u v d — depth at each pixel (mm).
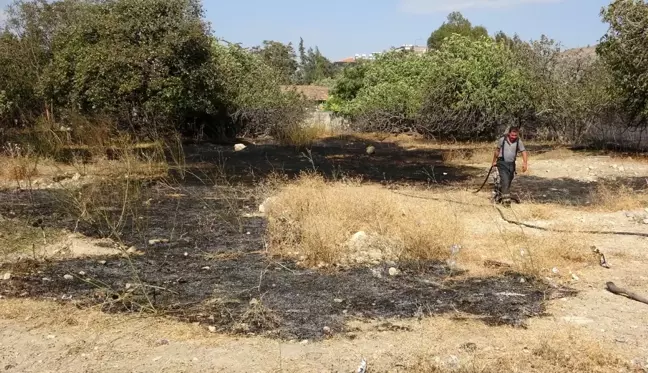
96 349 4664
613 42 16938
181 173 13445
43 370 4336
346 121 27328
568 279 6449
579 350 4578
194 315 5367
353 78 32594
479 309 5578
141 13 19312
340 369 4355
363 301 5754
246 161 16844
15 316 5281
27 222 8469
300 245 7355
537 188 12492
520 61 22797
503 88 22375
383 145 22094
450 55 23859
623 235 8234
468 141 23125
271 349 4676
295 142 21766
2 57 20297
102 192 10703
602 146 19359
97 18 19625
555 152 18109
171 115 20109
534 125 22797
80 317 5285
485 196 11289
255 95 23156
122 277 6395
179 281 6285
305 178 11070
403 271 6676
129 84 18609
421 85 24438
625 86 17078
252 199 10680
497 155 10570
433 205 9273
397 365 4418
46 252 7246
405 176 14344
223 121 22953
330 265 6824
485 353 4609
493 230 8438
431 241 7168
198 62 20078
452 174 14719
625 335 4980
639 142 18922
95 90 18641
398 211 8398
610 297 5922
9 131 16922
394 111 25047
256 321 5230
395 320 5305
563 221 9078
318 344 4785
